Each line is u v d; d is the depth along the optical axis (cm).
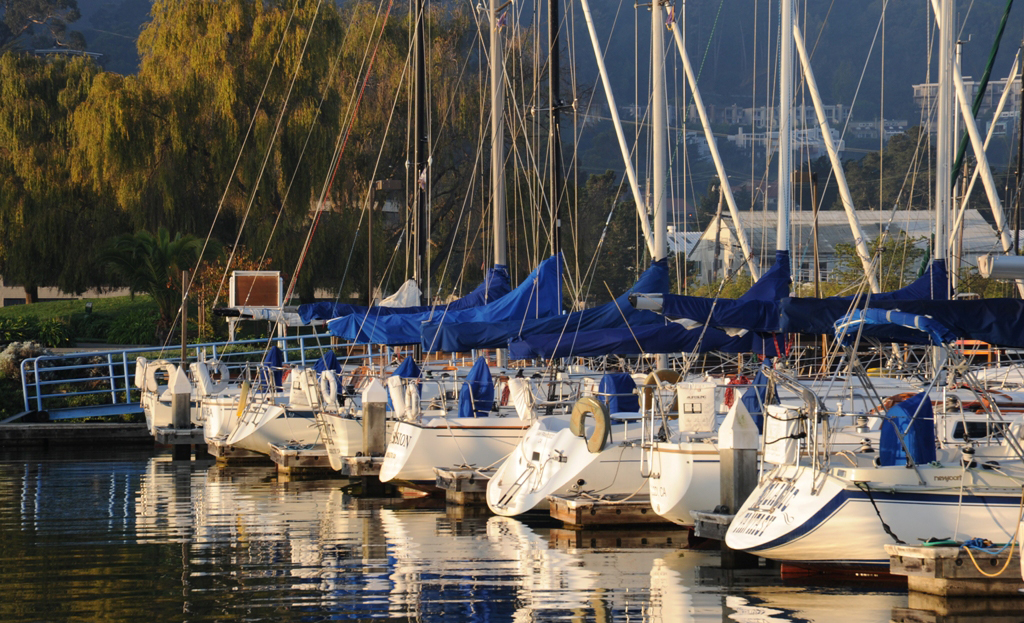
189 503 4262
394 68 10681
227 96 9738
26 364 7500
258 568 2975
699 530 3112
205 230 10206
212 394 5847
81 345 9362
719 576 2847
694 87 6581
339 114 10144
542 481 3659
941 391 3647
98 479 5103
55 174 10338
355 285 10206
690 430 3372
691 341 3656
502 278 5300
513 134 7344
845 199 5766
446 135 11138
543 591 2677
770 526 2764
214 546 3312
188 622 2386
